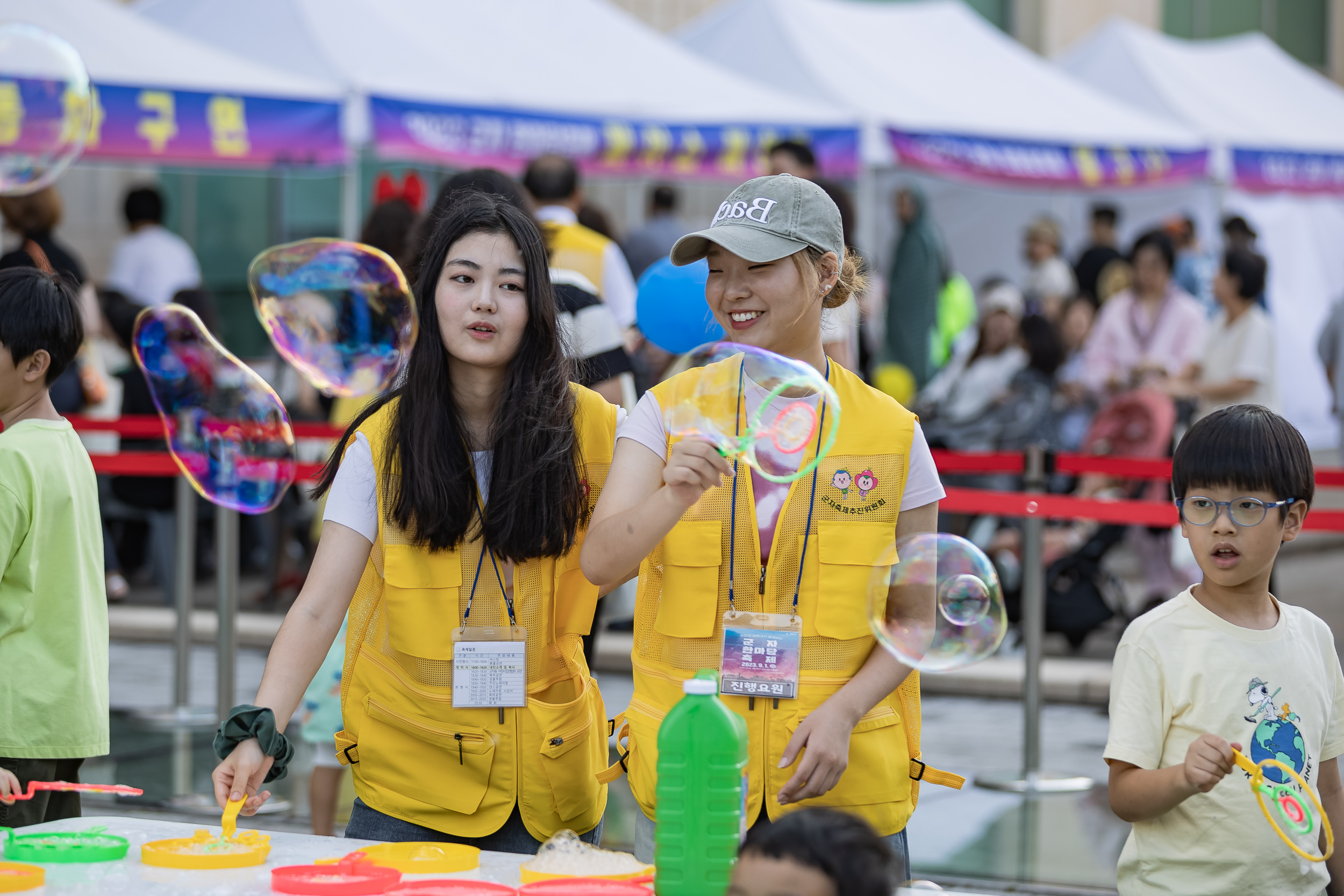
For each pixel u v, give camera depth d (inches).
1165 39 786.8
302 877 110.2
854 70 515.2
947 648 129.6
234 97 368.2
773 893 86.3
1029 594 277.9
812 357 132.6
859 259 141.2
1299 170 586.6
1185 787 130.6
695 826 107.7
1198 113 630.5
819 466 130.6
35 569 166.4
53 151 262.1
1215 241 622.2
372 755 140.9
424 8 459.5
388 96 392.5
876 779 129.8
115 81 352.5
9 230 411.2
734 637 129.0
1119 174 523.2
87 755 169.9
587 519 142.7
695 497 119.6
